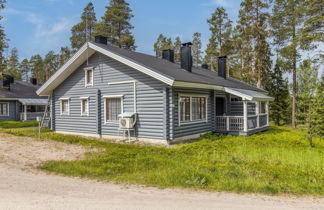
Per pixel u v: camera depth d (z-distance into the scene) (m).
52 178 5.02
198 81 10.62
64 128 14.69
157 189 4.40
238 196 4.08
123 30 31.45
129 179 5.01
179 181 4.82
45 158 6.93
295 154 7.80
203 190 4.38
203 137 11.61
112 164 6.30
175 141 10.42
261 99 13.36
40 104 24.97
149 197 3.95
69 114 14.39
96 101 12.77
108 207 3.46
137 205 3.57
